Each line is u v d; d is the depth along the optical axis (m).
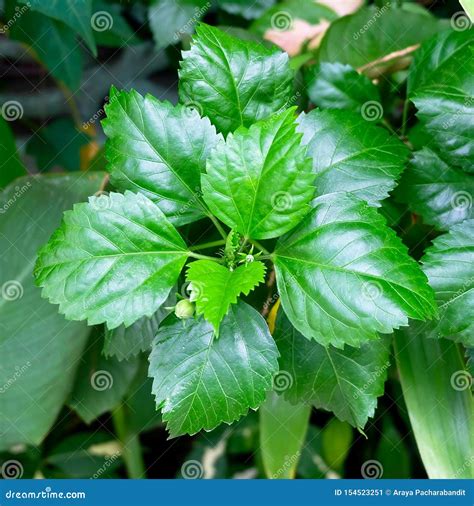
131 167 0.52
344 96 0.61
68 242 0.50
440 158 0.58
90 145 0.71
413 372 0.61
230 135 0.50
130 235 0.50
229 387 0.50
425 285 0.48
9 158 0.64
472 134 0.56
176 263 0.50
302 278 0.50
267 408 0.63
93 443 0.70
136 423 0.67
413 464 0.70
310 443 0.71
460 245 0.54
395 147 0.54
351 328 0.49
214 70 0.53
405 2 0.68
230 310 0.51
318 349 0.55
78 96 0.78
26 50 0.74
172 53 0.73
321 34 0.67
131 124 0.52
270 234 0.50
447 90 0.57
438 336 0.54
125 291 0.49
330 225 0.50
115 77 0.77
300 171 0.49
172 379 0.50
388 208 0.59
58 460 0.69
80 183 0.59
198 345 0.51
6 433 0.60
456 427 0.60
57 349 0.60
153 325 0.56
